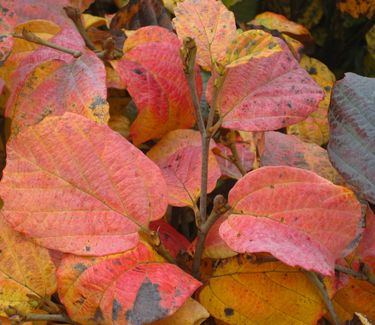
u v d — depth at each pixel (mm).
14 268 358
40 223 345
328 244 336
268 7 685
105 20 539
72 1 464
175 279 333
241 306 372
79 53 406
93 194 350
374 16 632
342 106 399
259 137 431
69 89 396
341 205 338
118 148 353
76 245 343
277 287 374
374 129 391
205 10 383
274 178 343
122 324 322
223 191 473
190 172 396
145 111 413
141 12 518
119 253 345
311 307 374
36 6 448
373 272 389
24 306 354
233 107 371
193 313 336
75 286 338
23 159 349
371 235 394
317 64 602
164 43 419
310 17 671
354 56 689
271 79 379
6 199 346
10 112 405
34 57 419
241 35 343
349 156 387
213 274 377
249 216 342
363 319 353
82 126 351
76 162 349
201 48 375
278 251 315
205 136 352
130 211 351
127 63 414
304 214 338
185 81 417
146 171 354
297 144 451
